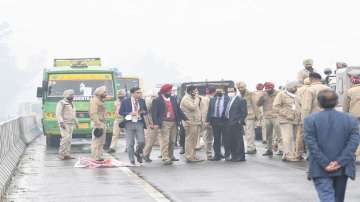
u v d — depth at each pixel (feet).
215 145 72.84
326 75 79.92
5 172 56.70
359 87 61.82
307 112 62.90
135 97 69.00
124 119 68.95
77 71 97.35
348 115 33.78
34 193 49.57
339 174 33.32
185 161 72.33
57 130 96.17
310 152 33.68
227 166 65.67
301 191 47.65
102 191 49.83
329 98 33.71
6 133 67.36
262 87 79.82
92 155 71.05
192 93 71.05
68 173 62.03
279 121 68.90
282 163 67.05
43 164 71.10
